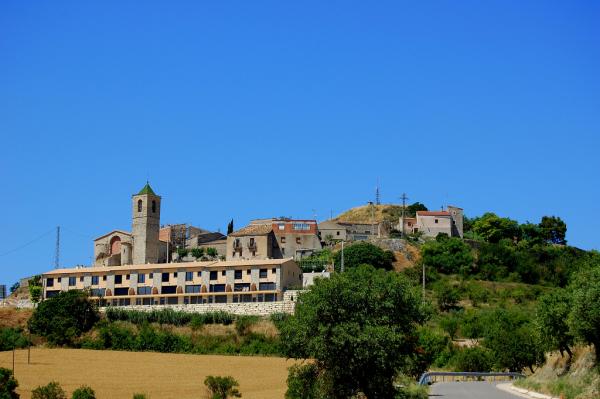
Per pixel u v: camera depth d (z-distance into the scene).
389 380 61.56
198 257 186.75
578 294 62.09
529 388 66.19
